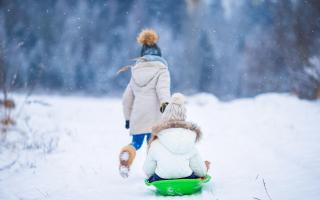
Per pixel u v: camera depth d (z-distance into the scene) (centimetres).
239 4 6769
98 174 1005
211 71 6469
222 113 2391
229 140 1436
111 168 1066
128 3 7112
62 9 6669
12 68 1812
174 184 742
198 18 5388
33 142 1416
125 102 963
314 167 920
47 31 6353
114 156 1232
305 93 2831
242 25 6669
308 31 2845
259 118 2017
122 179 941
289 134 1452
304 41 2842
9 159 1196
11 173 1048
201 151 1247
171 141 760
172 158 767
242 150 1222
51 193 850
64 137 1557
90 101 3722
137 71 939
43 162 1159
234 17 6738
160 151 773
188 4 5366
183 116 788
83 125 1920
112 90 6462
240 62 6456
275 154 1119
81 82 6456
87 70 6519
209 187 802
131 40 6875
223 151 1230
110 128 1842
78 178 974
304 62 2845
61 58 6391
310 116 1919
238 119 2048
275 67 4431
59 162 1155
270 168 950
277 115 2070
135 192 812
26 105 2394
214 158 1130
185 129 768
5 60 1731
